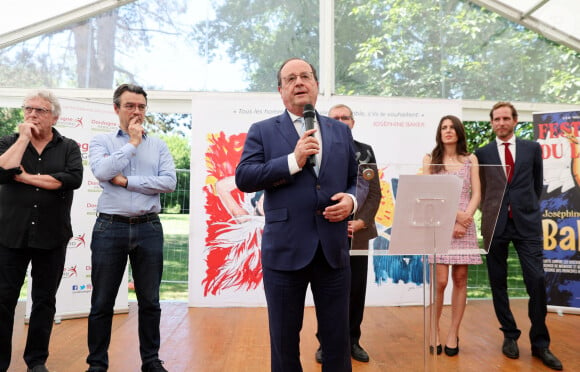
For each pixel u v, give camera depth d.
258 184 1.79
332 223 1.80
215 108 4.67
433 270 1.94
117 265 2.62
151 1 4.93
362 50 5.06
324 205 1.79
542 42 5.11
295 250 1.76
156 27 4.94
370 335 3.69
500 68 5.10
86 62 4.82
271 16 5.04
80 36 4.82
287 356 1.80
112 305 2.61
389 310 4.50
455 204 1.87
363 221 1.84
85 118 4.30
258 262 4.61
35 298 2.71
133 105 2.76
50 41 4.77
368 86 5.05
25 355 2.72
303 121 1.94
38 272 2.71
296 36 5.02
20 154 2.55
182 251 5.50
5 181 2.56
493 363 3.02
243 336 3.59
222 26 5.00
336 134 1.95
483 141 6.59
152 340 2.64
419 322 4.06
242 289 4.59
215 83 4.96
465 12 5.11
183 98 4.89
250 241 4.61
